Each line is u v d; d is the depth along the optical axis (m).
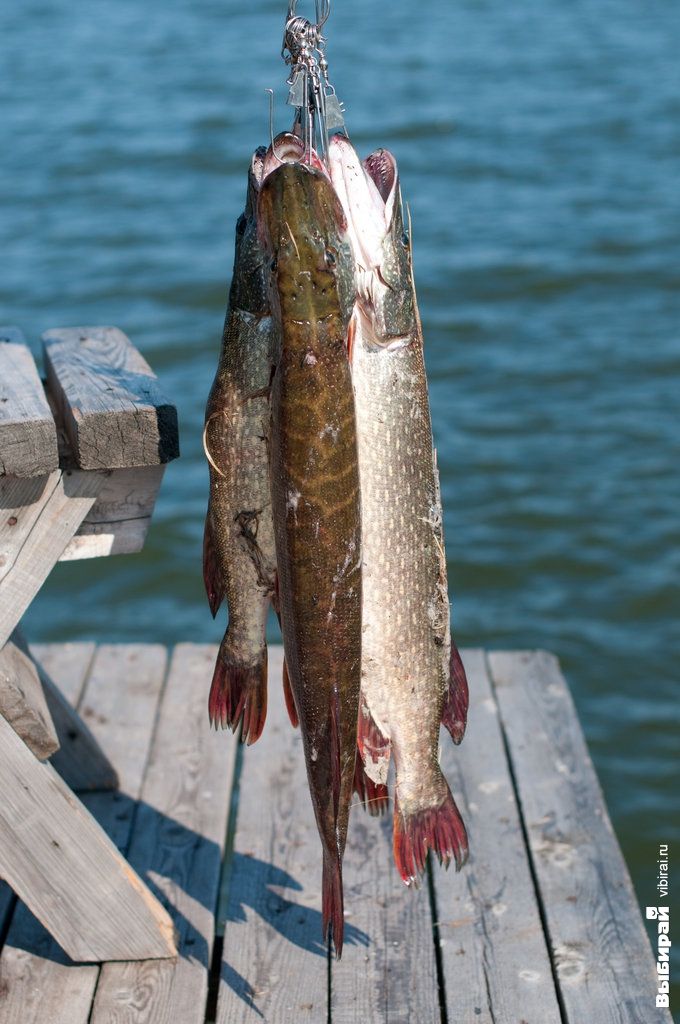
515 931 4.00
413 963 3.86
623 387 12.51
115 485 3.57
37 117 21.48
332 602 2.75
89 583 9.94
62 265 15.41
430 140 20.48
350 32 28.45
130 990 3.72
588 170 18.88
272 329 2.70
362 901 4.16
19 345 3.96
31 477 3.32
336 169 2.71
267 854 4.41
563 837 4.48
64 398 3.50
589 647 9.05
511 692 5.50
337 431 2.63
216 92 22.78
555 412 12.06
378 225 2.73
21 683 3.76
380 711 3.08
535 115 21.70
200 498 10.86
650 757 8.01
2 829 3.61
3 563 3.43
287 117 21.17
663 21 28.75
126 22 28.92
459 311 14.22
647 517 10.40
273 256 2.56
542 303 14.48
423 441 2.88
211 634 9.41
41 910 3.71
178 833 4.53
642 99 22.48
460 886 4.23
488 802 4.70
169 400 3.37
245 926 4.02
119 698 5.45
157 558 10.18
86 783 4.76
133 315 14.09
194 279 14.87
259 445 2.82
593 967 3.83
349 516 2.71
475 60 25.61
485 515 10.51
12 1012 3.64
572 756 5.00
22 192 18.00
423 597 2.98
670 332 13.66
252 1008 3.68
